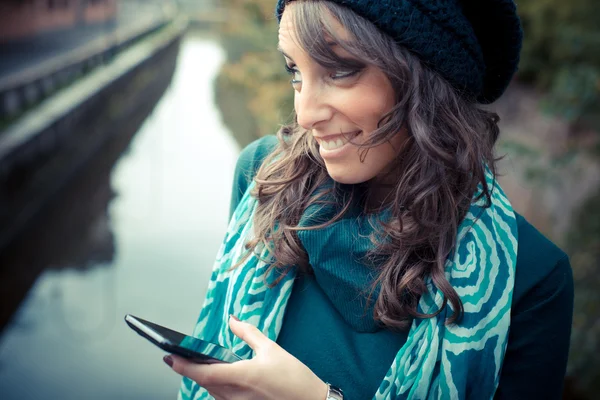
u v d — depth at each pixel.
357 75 0.78
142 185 15.89
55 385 7.54
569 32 4.20
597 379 2.98
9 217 12.81
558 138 5.10
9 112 16.22
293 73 0.85
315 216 0.89
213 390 0.80
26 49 26.34
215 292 1.07
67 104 18.06
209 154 18.20
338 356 0.91
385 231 0.85
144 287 10.31
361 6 0.74
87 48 27.80
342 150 0.82
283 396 0.79
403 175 0.85
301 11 0.76
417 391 0.85
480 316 0.85
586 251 3.36
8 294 10.35
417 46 0.78
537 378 0.88
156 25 40.84
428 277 0.87
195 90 28.23
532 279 0.87
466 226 0.88
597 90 3.74
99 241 12.39
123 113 24.02
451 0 0.80
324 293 0.94
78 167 17.66
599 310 3.10
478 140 0.84
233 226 1.06
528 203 5.26
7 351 8.40
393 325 0.87
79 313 9.52
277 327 0.94
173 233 12.70
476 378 0.85
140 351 8.37
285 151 0.97
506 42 0.88
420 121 0.80
